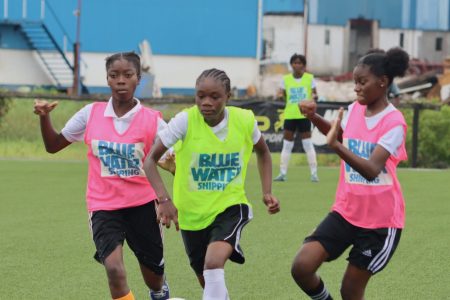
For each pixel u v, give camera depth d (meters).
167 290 9.83
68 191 20.92
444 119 29.16
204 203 8.70
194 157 8.67
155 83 53.59
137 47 54.97
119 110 9.19
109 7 54.28
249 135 8.82
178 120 8.67
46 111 9.07
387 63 8.27
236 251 8.41
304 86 23.61
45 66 53.09
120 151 9.02
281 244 14.05
